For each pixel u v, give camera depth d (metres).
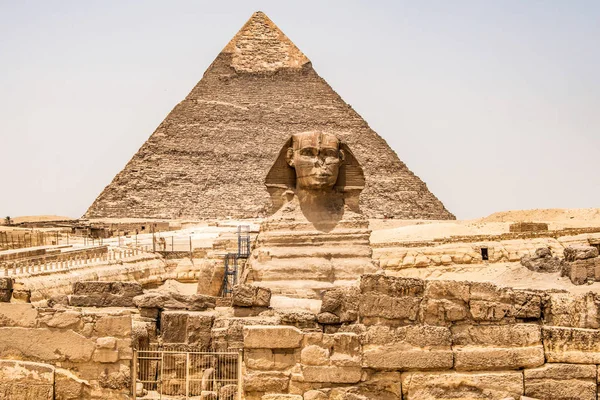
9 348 35.53
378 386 35.00
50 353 35.47
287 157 72.69
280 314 42.22
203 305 46.91
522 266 76.06
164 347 41.81
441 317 35.75
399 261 111.81
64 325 35.56
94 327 35.62
